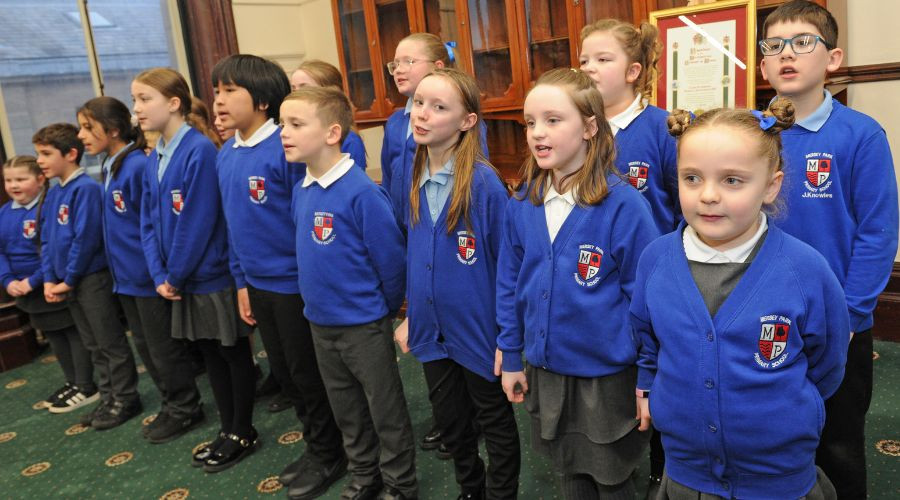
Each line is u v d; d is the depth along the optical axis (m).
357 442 1.88
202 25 4.22
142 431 2.56
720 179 0.98
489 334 1.60
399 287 1.80
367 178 1.76
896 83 2.53
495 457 1.65
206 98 4.32
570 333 1.36
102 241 2.59
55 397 2.90
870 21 2.53
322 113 1.68
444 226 1.59
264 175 1.91
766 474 1.04
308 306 1.79
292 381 2.04
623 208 1.32
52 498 2.15
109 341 2.63
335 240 1.70
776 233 1.03
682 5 2.55
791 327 1.00
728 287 1.04
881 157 1.31
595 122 1.33
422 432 2.32
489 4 3.04
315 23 4.59
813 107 1.38
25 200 3.01
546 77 1.33
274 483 2.10
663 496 1.18
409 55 2.19
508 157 3.44
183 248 2.11
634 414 1.40
